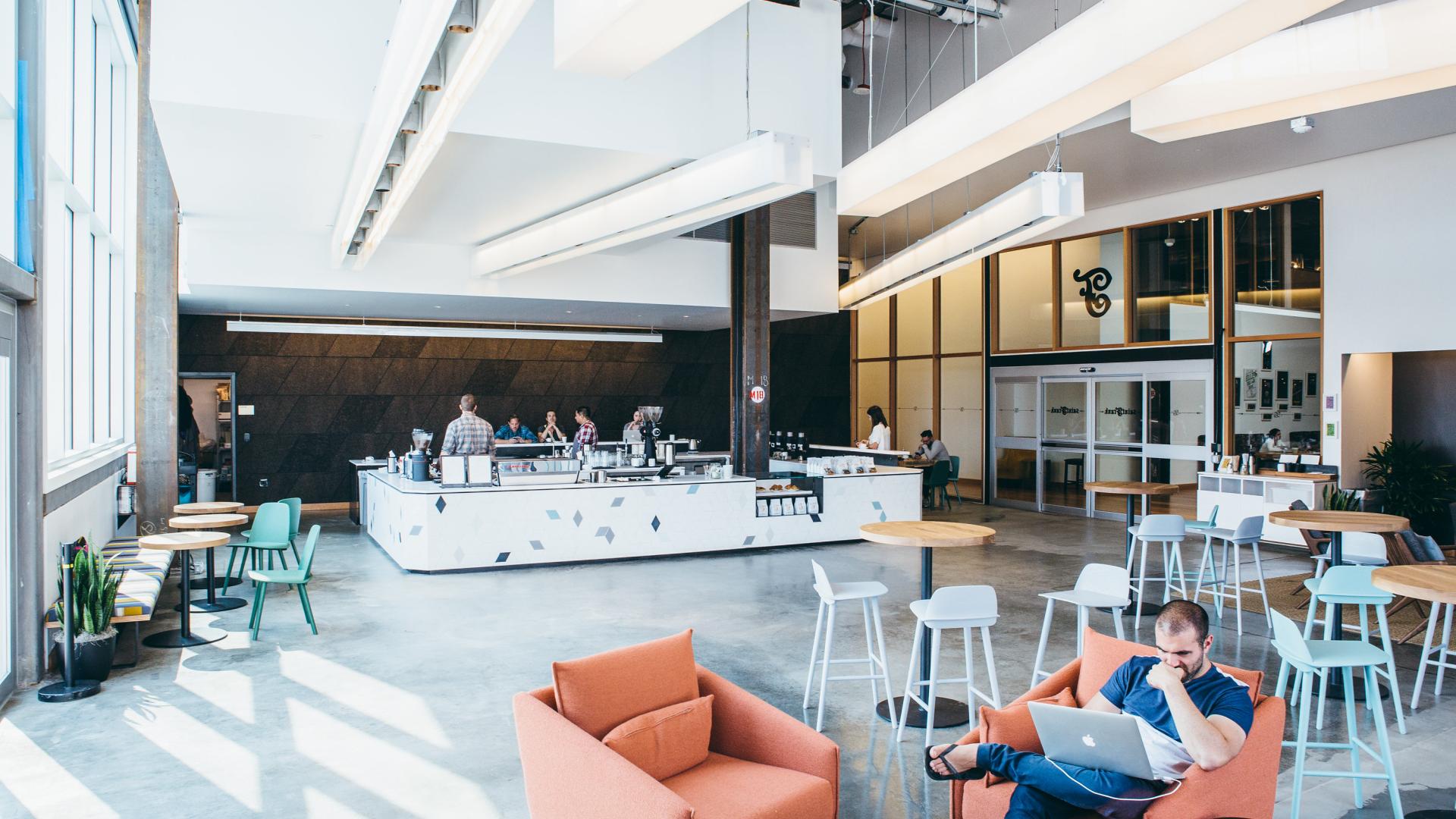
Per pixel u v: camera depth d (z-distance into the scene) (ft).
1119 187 38.27
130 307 32.96
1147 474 41.60
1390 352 32.42
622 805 8.48
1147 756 9.40
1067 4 26.86
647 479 32.99
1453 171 30.04
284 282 31.76
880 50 36.68
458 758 14.08
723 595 25.82
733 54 22.49
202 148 19.97
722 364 56.85
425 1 11.07
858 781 13.23
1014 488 48.67
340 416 47.62
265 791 12.89
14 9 17.35
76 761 13.94
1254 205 36.27
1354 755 12.55
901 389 57.47
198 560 32.14
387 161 18.08
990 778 10.28
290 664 19.15
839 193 20.67
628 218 23.00
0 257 15.39
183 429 43.93
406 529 29.32
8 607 17.10
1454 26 10.88
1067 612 23.97
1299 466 34.65
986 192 38.52
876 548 34.04
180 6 16.75
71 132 22.66
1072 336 45.21
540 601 24.94
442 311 42.01
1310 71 12.14
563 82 20.22
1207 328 38.58
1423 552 21.47
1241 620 22.62
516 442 46.88
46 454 18.95
